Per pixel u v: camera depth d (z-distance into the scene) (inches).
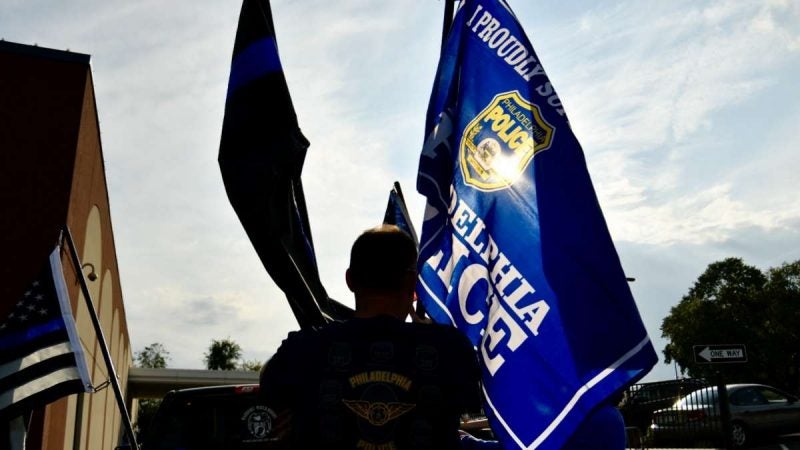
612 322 120.2
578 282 124.3
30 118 446.3
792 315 2417.6
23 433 269.6
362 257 88.4
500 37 149.9
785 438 671.1
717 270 2615.7
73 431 584.1
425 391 81.2
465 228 138.0
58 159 442.9
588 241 127.1
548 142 136.9
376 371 81.8
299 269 123.9
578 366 118.6
